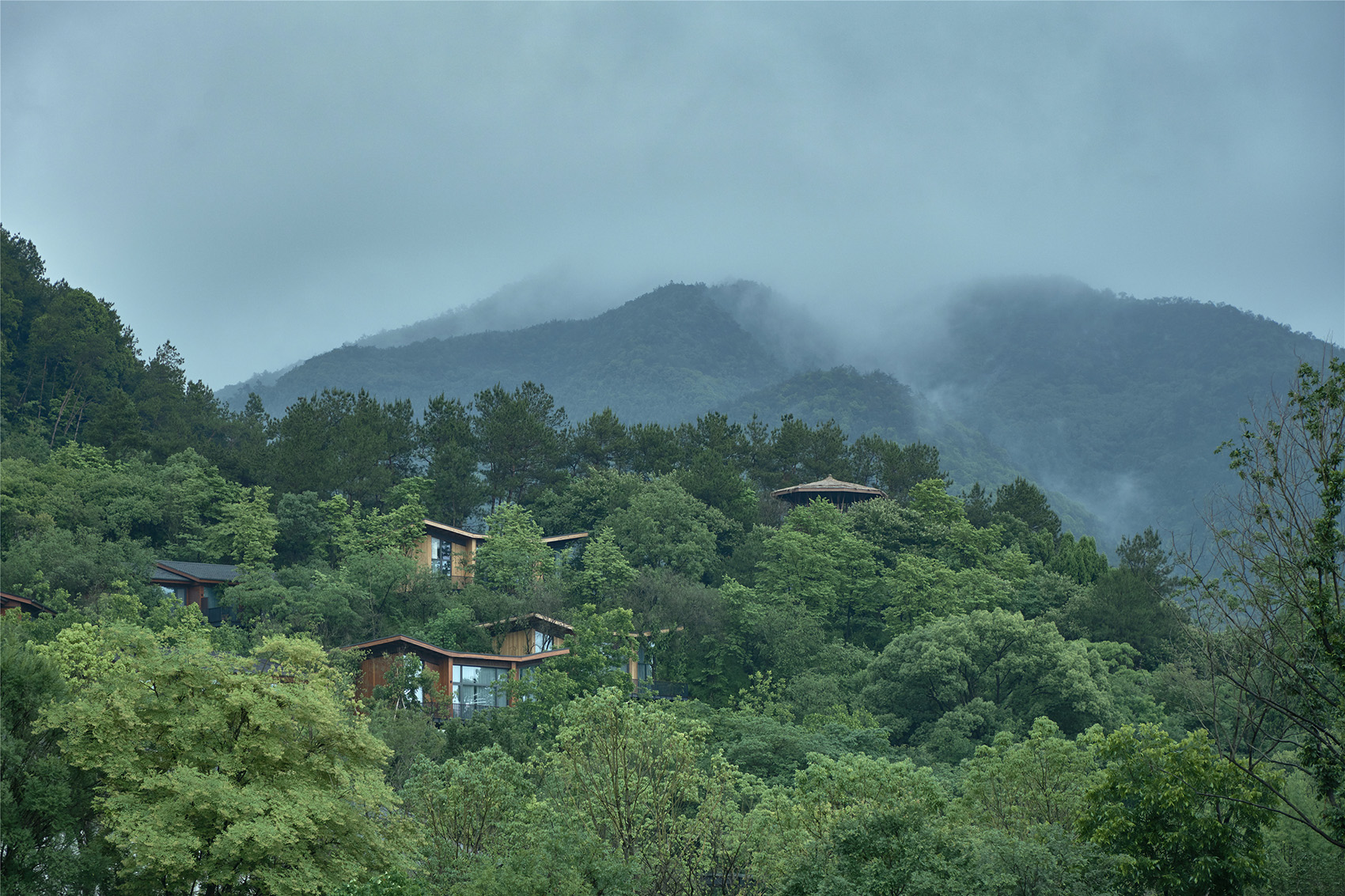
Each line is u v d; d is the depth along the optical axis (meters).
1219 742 20.88
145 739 18.12
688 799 24.81
